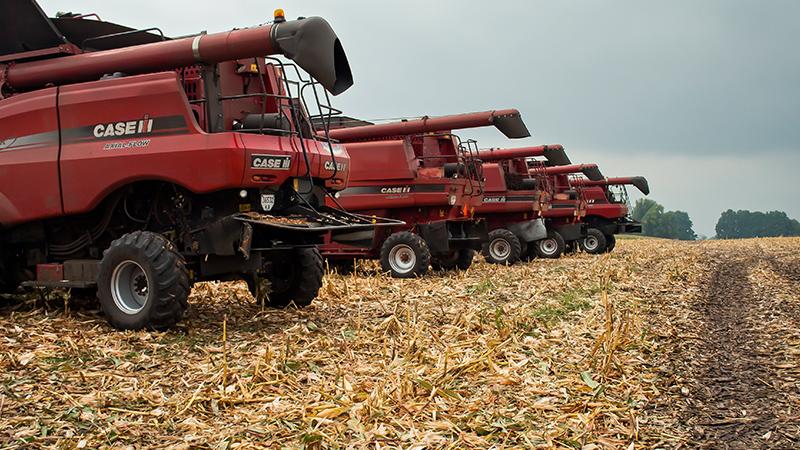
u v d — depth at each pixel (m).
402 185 13.32
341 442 3.99
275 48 6.62
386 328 6.86
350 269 13.38
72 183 7.09
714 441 4.21
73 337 6.38
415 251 12.73
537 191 17.98
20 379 5.00
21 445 3.85
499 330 6.83
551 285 11.50
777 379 5.57
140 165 6.79
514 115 13.02
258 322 7.39
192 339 6.45
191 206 7.14
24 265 8.12
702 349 6.70
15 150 7.38
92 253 7.63
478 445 3.97
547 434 4.14
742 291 11.62
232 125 7.70
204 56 6.81
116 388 4.88
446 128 13.41
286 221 7.00
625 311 8.00
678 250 24.78
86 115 7.07
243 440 3.97
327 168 7.74
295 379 5.15
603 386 5.13
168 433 4.12
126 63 7.14
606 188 25.56
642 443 4.11
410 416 4.41
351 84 7.34
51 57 7.68
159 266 6.62
